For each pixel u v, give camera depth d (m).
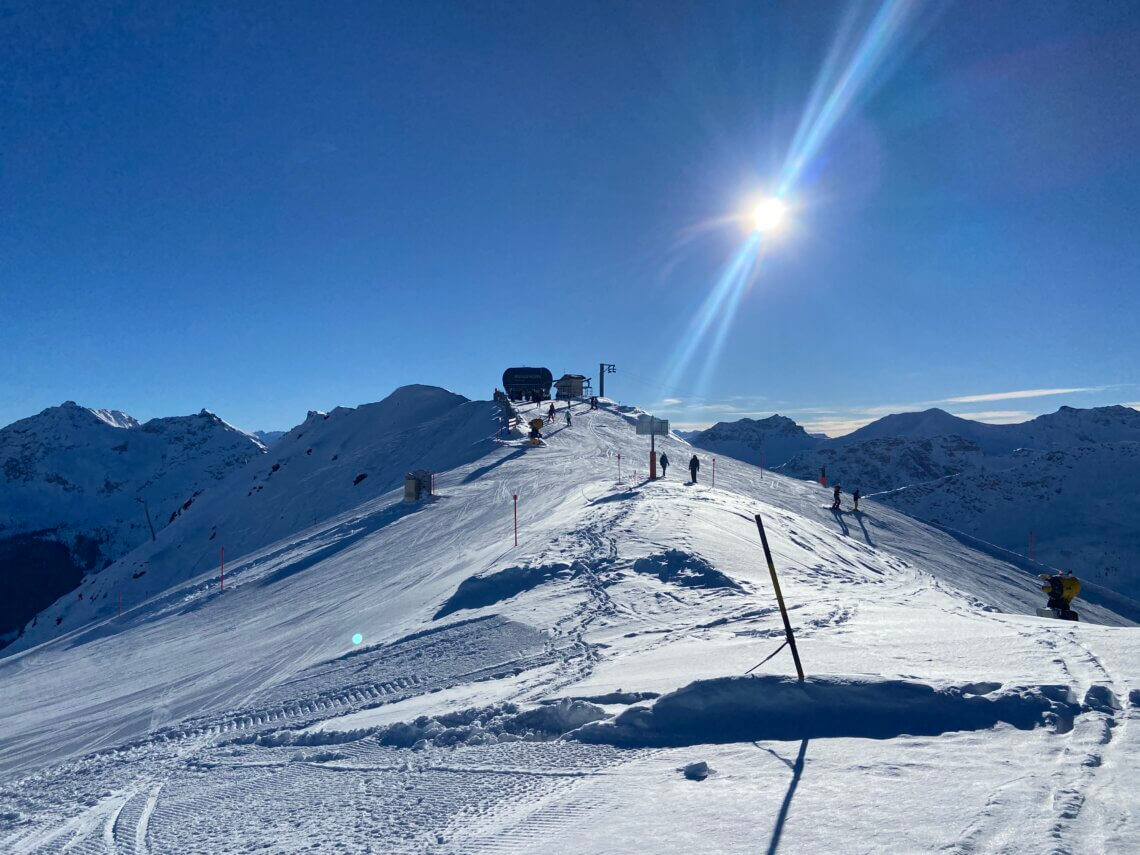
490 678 11.65
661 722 7.67
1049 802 4.95
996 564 40.72
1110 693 6.84
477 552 25.31
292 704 12.72
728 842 4.91
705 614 13.84
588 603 15.59
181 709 14.66
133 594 58.97
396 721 10.01
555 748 7.83
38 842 7.96
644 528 21.80
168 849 7.15
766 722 7.25
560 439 55.00
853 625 10.99
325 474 64.94
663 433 35.25
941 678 7.38
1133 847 4.30
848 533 38.25
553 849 5.27
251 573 31.88
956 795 5.21
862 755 6.20
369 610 20.94
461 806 6.71
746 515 25.81
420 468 54.78
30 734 14.83
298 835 6.76
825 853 4.59
